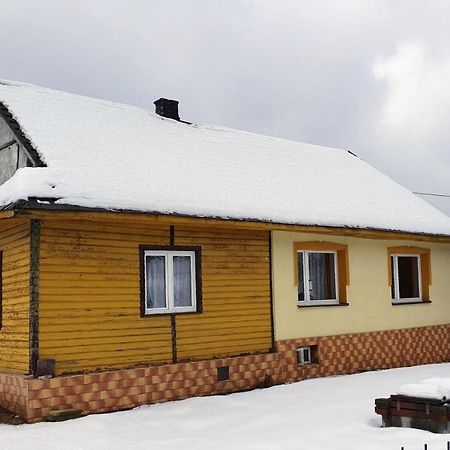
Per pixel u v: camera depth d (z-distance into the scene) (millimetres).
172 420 8086
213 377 9922
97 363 8836
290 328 11273
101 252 9086
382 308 13055
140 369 9094
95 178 9000
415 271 14367
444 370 12406
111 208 8430
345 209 12430
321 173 14430
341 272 12516
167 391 9336
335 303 12305
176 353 9688
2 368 9117
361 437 6695
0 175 10328
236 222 9852
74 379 8422
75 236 8867
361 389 10023
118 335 9102
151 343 9430
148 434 7359
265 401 9125
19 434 7359
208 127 14414
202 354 9984
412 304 13727
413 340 13562
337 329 12125
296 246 11609
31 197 7852
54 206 7938
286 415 8109
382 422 7293
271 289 11109
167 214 8992
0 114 10359
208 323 10148
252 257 10906
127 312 9234
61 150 9484
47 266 8562
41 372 8211
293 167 14008
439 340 14164
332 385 10453
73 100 12047
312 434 6926
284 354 11047
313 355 11719
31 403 8008
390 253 13438
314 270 12320
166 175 10320
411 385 7152
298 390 10016
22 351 8602
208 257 10305
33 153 9227
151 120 13148
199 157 12047
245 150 13797
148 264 9727
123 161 10148
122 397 8836
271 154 14312
